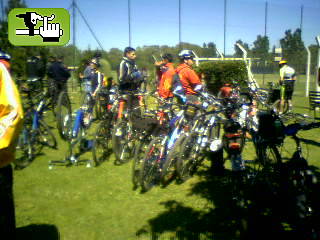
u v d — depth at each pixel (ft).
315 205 7.74
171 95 15.26
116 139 14.51
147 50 51.60
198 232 9.17
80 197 11.63
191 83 15.29
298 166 8.40
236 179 10.23
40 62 20.30
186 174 13.34
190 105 12.57
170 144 12.25
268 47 51.03
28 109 15.31
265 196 10.85
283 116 9.86
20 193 11.88
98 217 10.14
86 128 17.81
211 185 12.71
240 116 11.81
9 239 6.03
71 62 43.50
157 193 12.02
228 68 37.68
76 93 43.98
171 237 8.90
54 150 17.29
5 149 5.44
